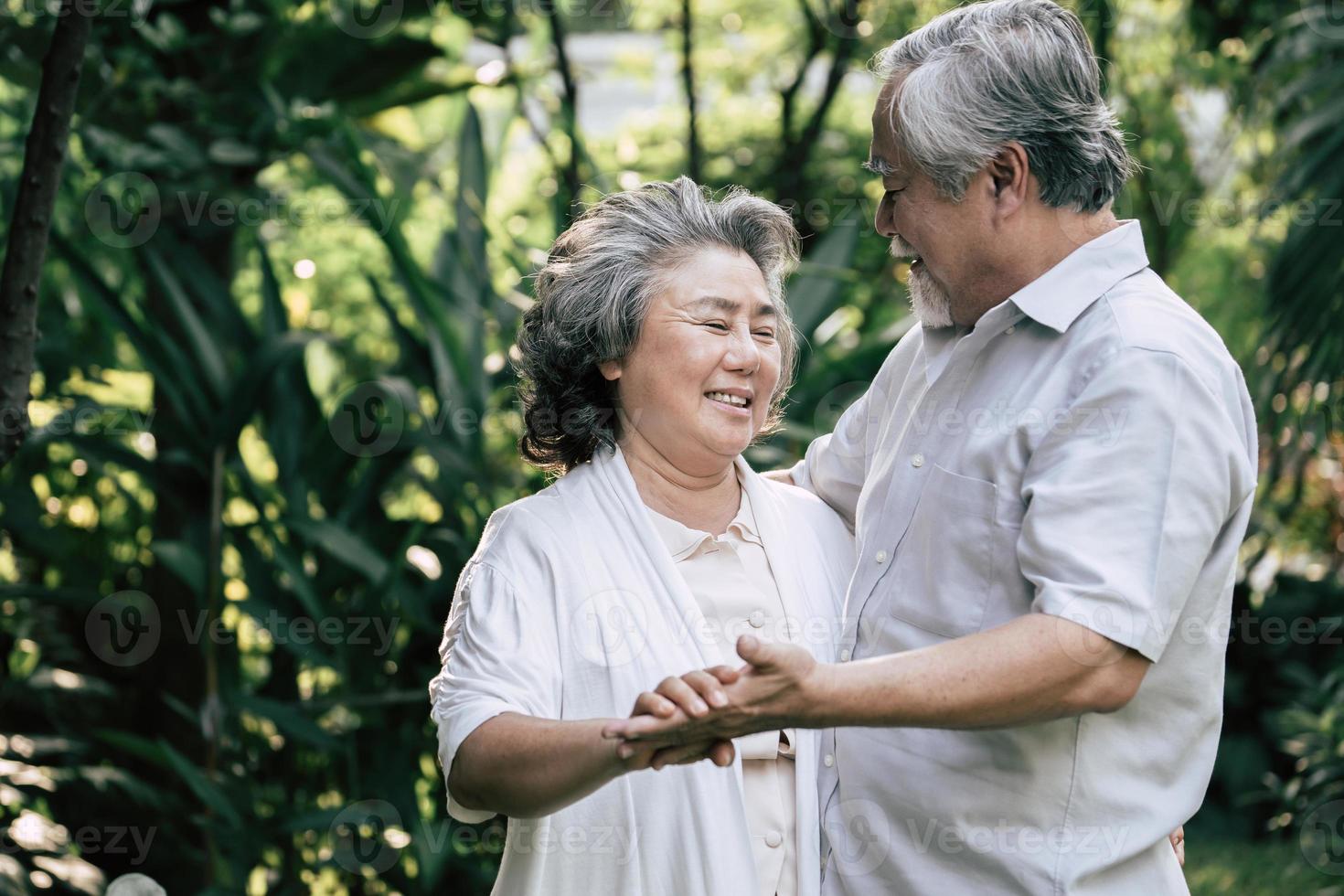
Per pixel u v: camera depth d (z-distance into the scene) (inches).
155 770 145.3
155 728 146.9
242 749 145.9
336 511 148.9
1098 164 63.5
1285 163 189.9
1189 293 238.7
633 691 66.1
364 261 238.4
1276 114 189.9
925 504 65.9
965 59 63.1
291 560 139.1
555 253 73.3
